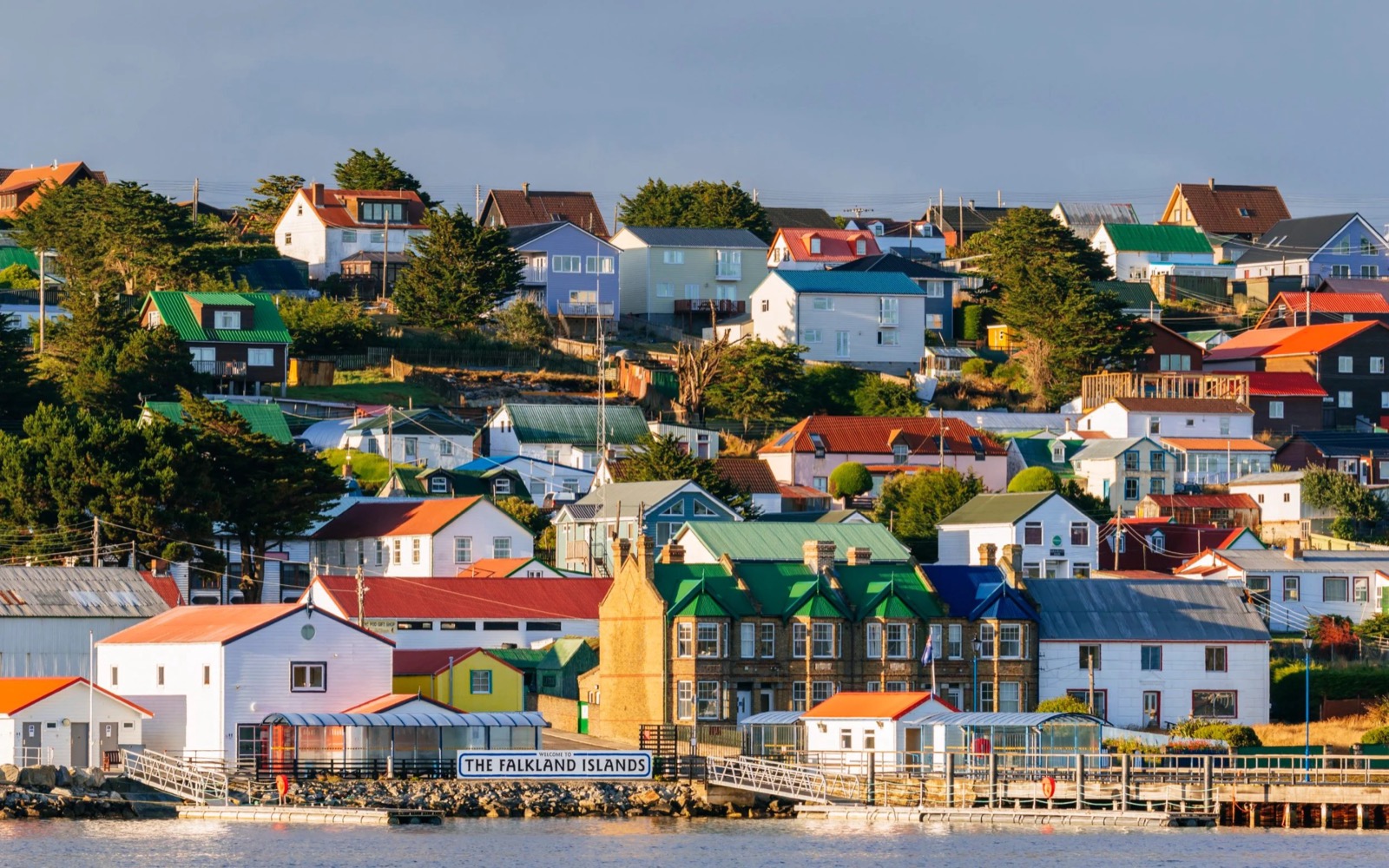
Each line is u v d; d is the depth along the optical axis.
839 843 175.88
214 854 165.88
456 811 190.62
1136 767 186.88
